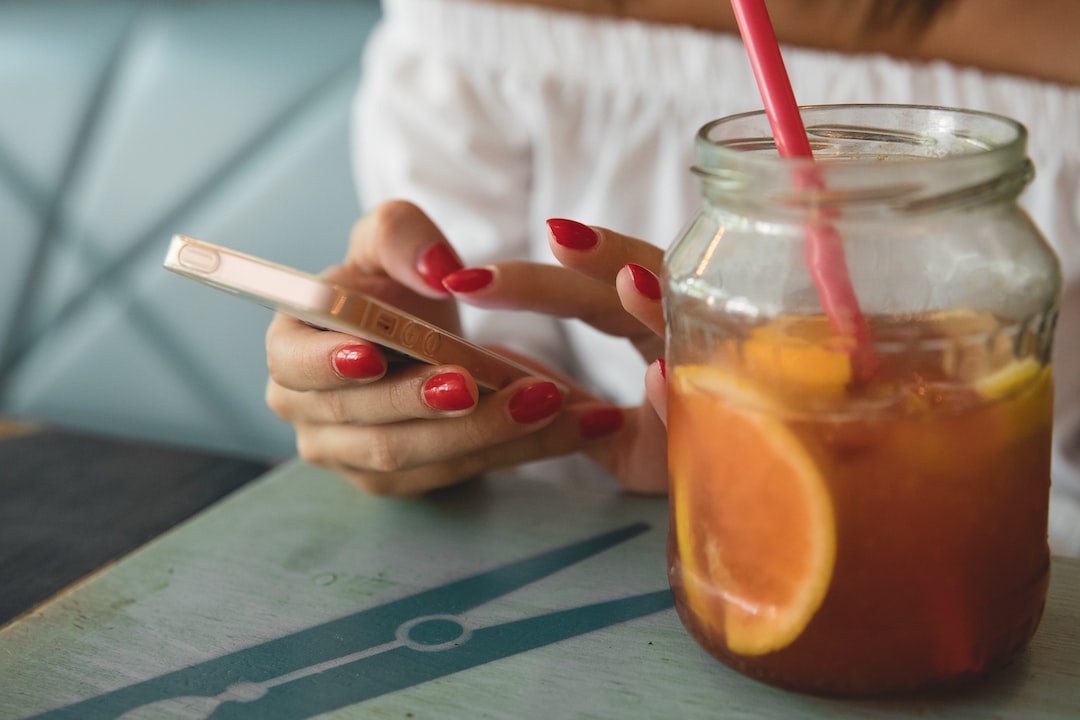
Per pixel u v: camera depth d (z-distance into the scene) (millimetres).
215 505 549
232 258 438
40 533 549
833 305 377
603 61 789
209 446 1146
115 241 1128
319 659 441
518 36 799
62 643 455
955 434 375
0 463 619
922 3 759
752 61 394
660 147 783
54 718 420
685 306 400
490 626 454
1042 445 398
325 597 475
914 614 384
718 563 402
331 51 1046
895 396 375
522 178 823
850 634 386
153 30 1112
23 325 1176
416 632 452
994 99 737
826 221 373
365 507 540
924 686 394
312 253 1063
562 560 492
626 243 474
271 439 1124
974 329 380
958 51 757
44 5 1147
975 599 388
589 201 793
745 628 400
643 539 504
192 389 1139
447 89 798
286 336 493
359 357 461
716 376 392
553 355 801
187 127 1085
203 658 444
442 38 807
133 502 575
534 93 789
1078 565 476
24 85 1133
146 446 637
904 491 376
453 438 496
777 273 386
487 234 796
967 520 382
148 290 1127
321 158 1044
